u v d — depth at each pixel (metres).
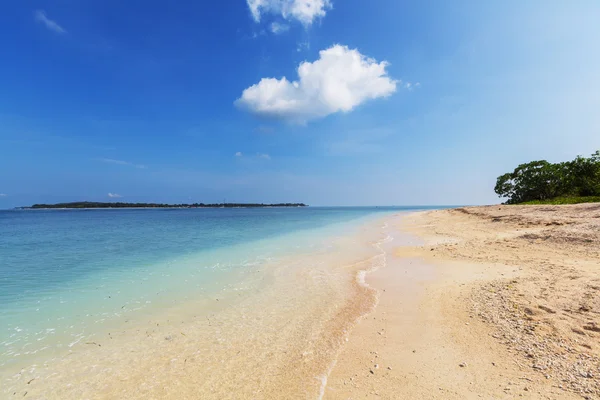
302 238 24.06
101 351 6.08
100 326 7.29
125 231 33.78
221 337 6.62
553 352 4.81
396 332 6.38
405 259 14.10
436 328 6.36
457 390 4.25
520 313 6.39
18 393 4.78
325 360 5.48
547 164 53.25
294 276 11.71
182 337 6.65
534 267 10.20
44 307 8.60
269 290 10.00
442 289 8.97
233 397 4.55
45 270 13.40
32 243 23.55
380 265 13.18
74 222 55.94
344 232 28.62
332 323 7.17
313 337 6.47
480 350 5.25
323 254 16.42
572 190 47.62
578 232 13.71
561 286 7.66
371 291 9.48
